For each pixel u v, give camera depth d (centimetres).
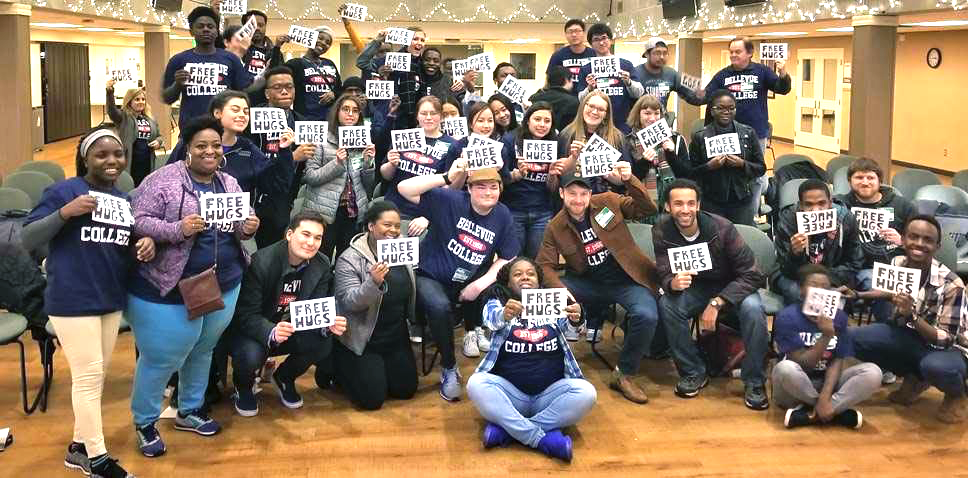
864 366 365
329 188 468
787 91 620
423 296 402
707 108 525
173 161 357
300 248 360
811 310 360
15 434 353
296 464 328
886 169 866
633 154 523
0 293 366
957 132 1177
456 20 1446
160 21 1236
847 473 323
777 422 373
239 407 376
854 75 868
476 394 342
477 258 420
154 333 314
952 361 362
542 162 480
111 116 622
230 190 334
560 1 1463
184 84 498
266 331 357
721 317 425
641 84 629
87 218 291
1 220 395
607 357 462
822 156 1424
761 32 1179
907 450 344
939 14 798
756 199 547
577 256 423
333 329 353
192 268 318
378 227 377
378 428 364
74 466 321
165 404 387
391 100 582
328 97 582
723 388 417
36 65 1563
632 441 352
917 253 376
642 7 1343
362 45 725
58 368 433
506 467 327
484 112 499
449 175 423
